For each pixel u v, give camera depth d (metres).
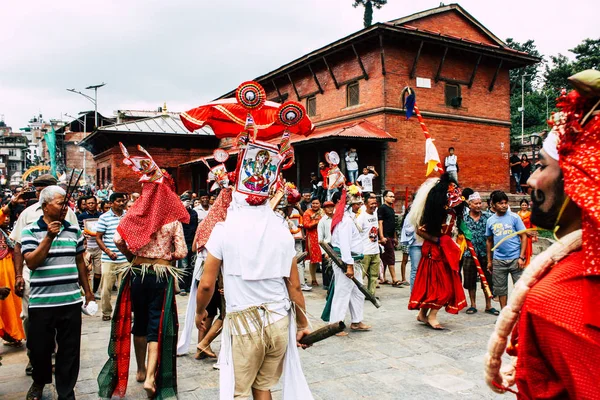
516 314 1.55
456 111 20.39
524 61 21.59
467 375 4.96
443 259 6.62
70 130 50.19
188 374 5.09
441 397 4.42
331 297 6.75
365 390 4.59
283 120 3.44
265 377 3.02
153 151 31.16
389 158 18.75
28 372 5.27
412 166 19.23
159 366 4.35
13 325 6.18
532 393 1.42
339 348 5.89
